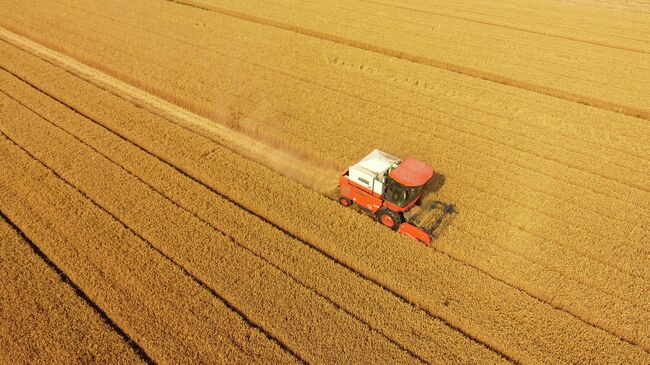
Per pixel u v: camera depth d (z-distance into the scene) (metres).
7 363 11.19
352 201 16.78
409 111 23.03
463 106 23.64
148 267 13.81
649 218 16.47
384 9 38.31
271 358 11.56
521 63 28.52
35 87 24.30
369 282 13.72
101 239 14.72
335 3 39.41
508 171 18.81
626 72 27.66
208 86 24.31
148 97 24.11
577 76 27.00
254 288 13.29
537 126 22.05
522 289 13.91
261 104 23.02
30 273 13.52
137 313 12.46
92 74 26.19
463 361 11.67
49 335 11.86
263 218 16.52
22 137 19.72
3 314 12.30
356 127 21.47
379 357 11.62
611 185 18.16
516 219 16.23
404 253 14.68
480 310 12.92
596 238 15.51
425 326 12.51
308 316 12.59
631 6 41.44
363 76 26.44
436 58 28.78
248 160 19.05
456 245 15.00
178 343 11.77
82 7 35.84
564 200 17.30
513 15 37.84
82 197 16.44
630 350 11.97
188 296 12.98
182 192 17.00
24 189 16.77
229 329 12.17
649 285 13.76
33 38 30.23
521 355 11.81
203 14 35.31
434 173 18.56
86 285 13.20
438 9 38.84
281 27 34.03
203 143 20.03
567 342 12.13
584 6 40.97
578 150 20.34
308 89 24.69
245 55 28.34
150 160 18.66
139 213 15.88
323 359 11.52
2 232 14.87
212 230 15.30
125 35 30.56
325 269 14.11
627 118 22.83
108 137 19.98
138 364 11.35
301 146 19.98
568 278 14.01
